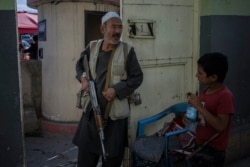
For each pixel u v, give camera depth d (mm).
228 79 4168
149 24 3621
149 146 3332
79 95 3107
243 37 4281
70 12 5766
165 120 3930
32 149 5137
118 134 2984
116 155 2971
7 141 3025
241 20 4230
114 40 2938
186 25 3955
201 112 2463
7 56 2930
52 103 6098
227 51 4121
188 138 3111
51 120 6145
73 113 6008
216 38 3982
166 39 3789
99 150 2975
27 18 9914
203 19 3986
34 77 6348
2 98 2959
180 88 4023
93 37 6379
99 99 2943
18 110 3025
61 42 5852
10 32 2914
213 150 2572
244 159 4473
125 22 3463
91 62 3027
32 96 6363
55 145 5332
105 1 5793
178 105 3703
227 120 2469
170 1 3771
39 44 6441
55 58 5941
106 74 2953
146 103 3723
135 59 3021
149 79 3725
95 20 6352
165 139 3191
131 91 2961
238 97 4324
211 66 2455
